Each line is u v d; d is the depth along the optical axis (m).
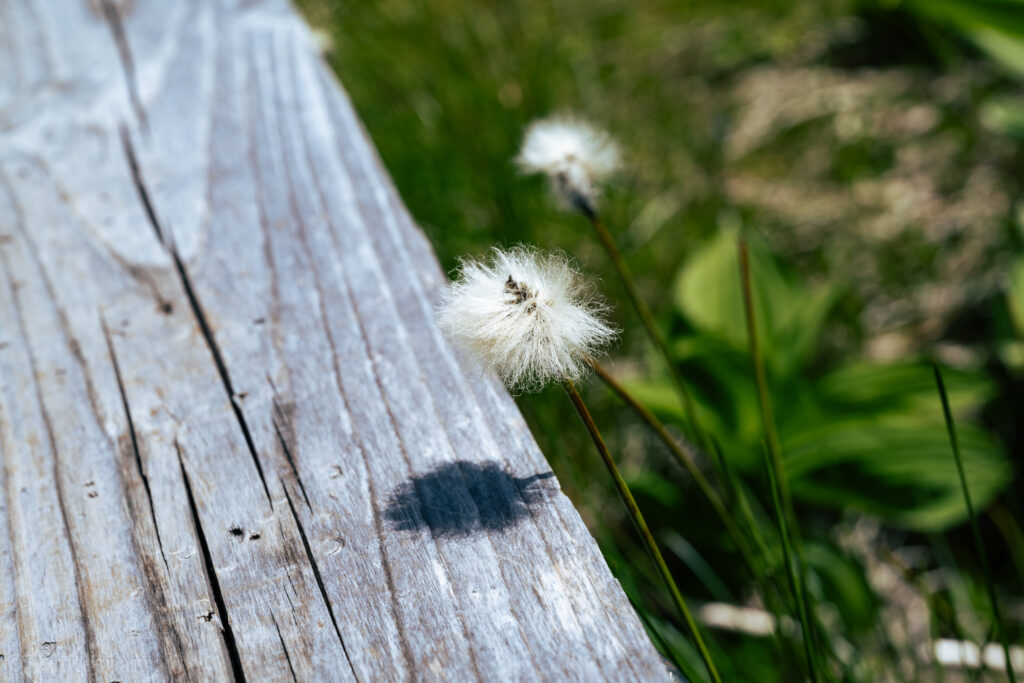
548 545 0.28
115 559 0.29
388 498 0.29
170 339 0.34
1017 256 0.66
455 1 0.96
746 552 0.40
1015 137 0.80
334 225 0.37
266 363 0.33
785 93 0.97
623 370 0.68
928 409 0.55
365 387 0.31
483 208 0.71
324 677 0.26
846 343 0.73
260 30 0.50
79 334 0.35
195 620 0.28
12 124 0.44
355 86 0.84
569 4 1.04
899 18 1.00
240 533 0.29
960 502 0.52
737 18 1.06
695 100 0.98
